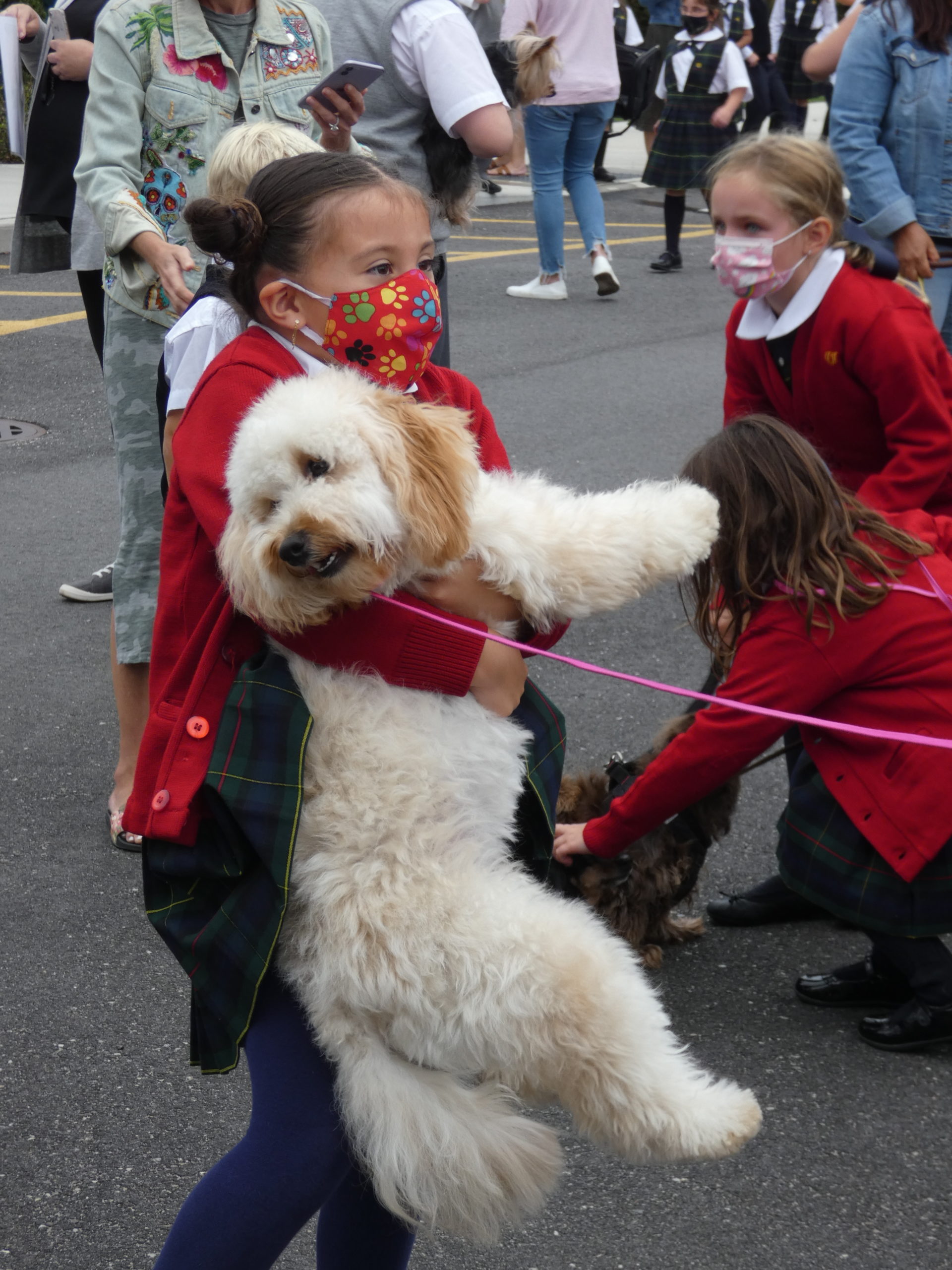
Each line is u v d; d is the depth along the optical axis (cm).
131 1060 296
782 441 287
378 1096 170
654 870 324
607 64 977
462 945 168
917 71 454
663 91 1130
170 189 357
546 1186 182
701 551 189
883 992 314
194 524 188
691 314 1006
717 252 350
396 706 178
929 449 338
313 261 187
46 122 443
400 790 173
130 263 354
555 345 911
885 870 292
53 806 397
